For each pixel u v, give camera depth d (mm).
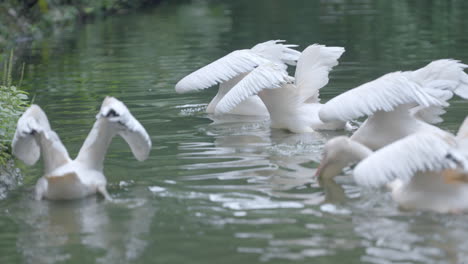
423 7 38469
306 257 7344
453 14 34562
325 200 9156
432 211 8484
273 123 13867
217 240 7926
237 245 7750
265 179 10227
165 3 49344
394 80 10883
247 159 11422
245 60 14891
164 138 13227
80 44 29781
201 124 14500
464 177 8531
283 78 13203
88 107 16469
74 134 13664
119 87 19234
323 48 13883
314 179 10164
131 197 9609
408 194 8750
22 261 7594
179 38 30281
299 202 9125
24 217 9039
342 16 35969
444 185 8570
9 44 31250
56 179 9430
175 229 8336
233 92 13086
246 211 8844
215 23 35844
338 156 10047
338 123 13500
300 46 26203
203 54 25141
